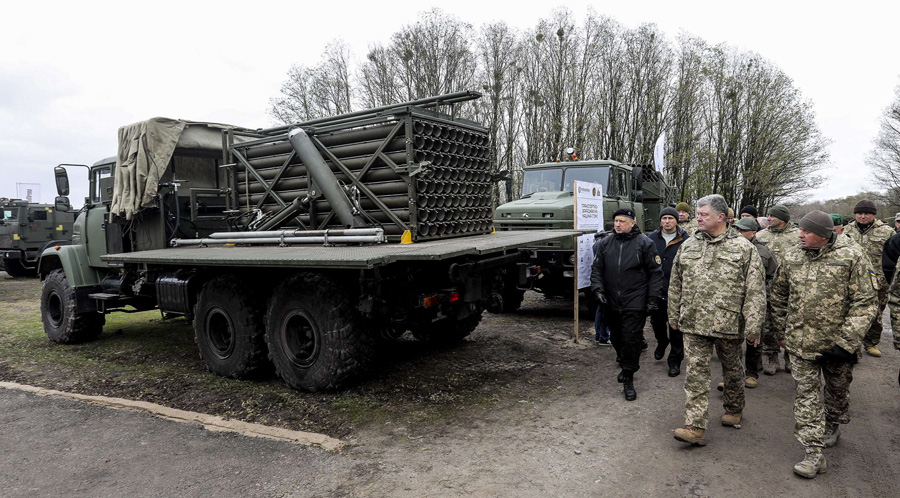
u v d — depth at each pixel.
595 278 4.75
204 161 6.83
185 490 3.05
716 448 3.55
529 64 23.00
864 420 4.09
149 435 3.85
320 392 4.70
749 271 3.47
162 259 5.21
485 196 5.94
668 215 5.53
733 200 27.08
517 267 5.75
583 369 5.43
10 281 15.07
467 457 3.41
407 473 3.20
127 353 6.50
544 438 3.71
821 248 3.28
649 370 5.41
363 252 4.28
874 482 3.09
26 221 15.67
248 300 5.11
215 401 4.62
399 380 5.06
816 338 3.19
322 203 5.39
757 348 4.85
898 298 3.88
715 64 25.58
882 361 5.78
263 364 5.22
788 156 25.56
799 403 3.26
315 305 4.56
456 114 21.47
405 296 4.63
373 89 23.41
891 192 32.34
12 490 3.11
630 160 23.69
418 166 4.73
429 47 22.48
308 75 24.16
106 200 7.01
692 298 3.59
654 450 3.51
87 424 4.09
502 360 5.77
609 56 23.16
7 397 4.76
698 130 26.05
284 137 5.63
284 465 3.33
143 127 6.11
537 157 22.86
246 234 5.55
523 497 2.91
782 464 3.32
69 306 6.81
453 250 3.96
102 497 3.00
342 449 3.55
